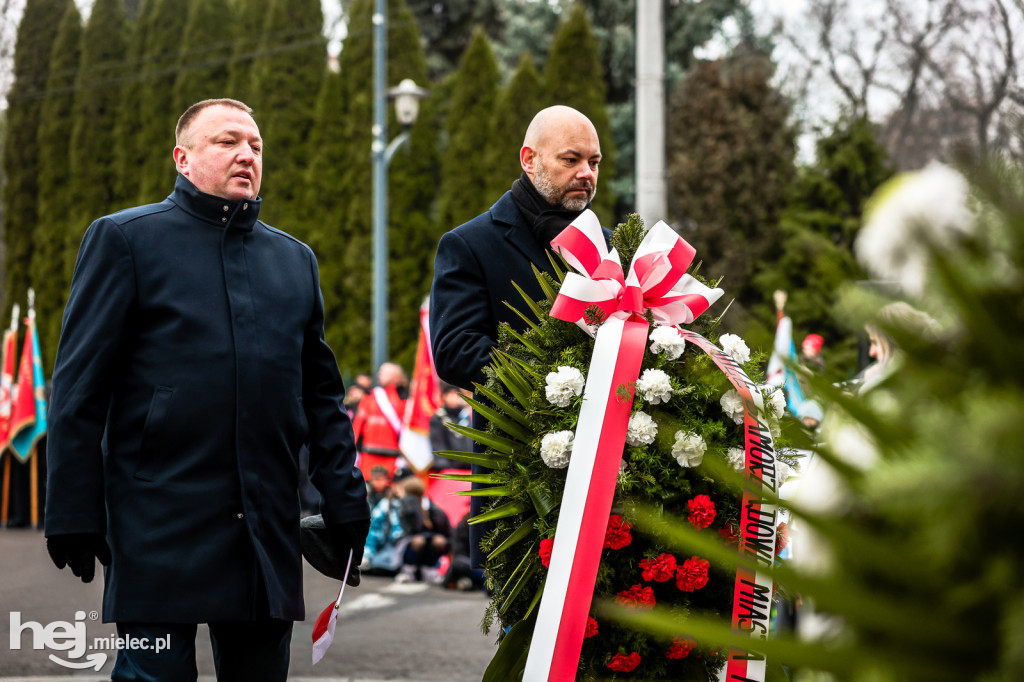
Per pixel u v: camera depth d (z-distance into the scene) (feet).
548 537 7.17
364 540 9.68
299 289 9.66
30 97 86.12
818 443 1.55
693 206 66.90
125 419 8.78
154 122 81.56
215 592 8.51
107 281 8.76
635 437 6.97
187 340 8.86
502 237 10.33
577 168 10.28
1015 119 1.39
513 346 8.23
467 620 22.68
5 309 86.22
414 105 49.98
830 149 57.62
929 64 54.29
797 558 1.51
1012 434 1.23
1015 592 1.25
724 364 6.93
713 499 6.96
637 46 28.68
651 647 6.83
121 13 85.15
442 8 94.68
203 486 8.68
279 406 9.10
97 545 8.61
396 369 35.60
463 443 30.07
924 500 1.27
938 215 1.39
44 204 84.12
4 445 43.39
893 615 1.35
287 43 75.72
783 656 1.43
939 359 1.41
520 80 68.74
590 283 7.58
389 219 71.00
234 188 9.31
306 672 17.20
